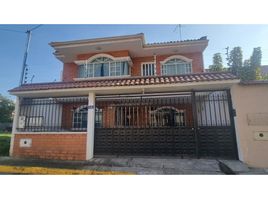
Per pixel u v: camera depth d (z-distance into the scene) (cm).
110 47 1266
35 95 818
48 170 578
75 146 725
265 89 635
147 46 1273
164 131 718
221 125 686
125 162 645
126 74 1267
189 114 852
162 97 808
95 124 780
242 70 1934
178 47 1261
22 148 765
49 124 833
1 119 3228
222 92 727
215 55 2280
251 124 620
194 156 675
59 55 1378
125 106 831
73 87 747
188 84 669
